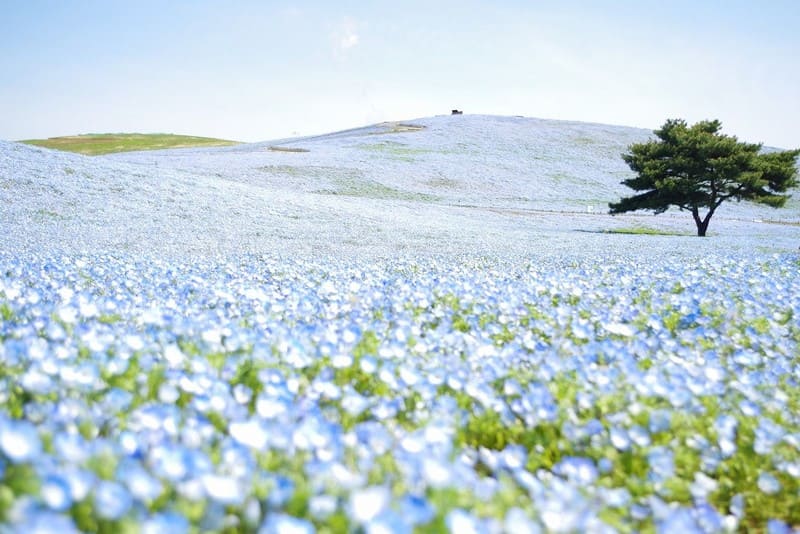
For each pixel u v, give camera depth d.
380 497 1.78
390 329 5.37
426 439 2.65
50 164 33.25
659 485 2.84
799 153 39.66
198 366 3.39
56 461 1.92
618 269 12.18
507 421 3.38
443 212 41.12
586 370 4.02
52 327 3.90
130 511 1.68
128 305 5.50
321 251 21.03
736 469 3.26
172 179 35.44
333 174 56.59
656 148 39.62
